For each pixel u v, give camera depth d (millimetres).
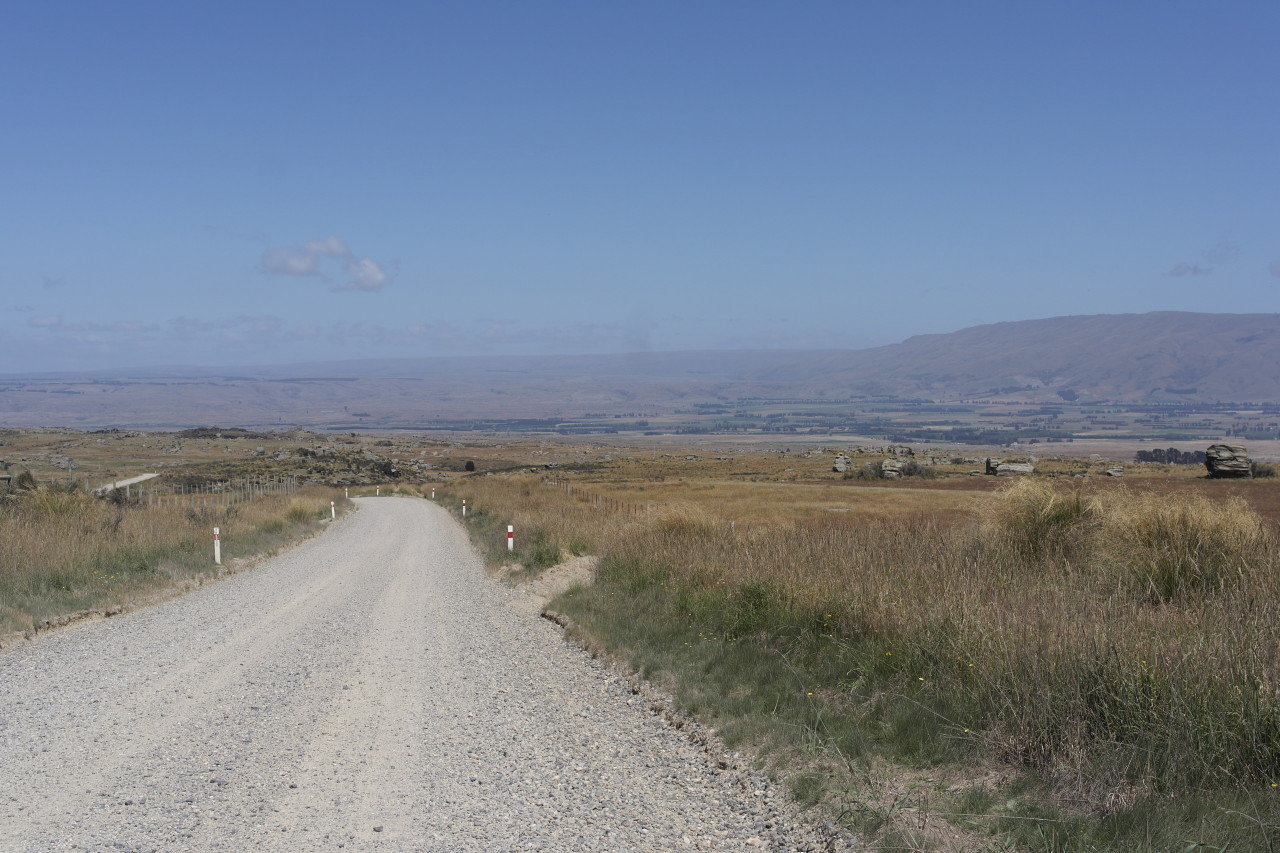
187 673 10680
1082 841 5121
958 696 7586
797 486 55938
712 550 15742
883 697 8094
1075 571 12641
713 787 6824
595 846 5625
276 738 7965
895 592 10828
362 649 12328
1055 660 7375
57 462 72188
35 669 10844
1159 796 5586
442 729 8336
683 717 8648
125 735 8008
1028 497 14500
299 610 15969
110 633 13461
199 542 24156
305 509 39594
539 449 195250
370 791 6594
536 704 9359
